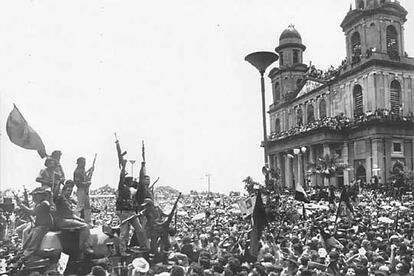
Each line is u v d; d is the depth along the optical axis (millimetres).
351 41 77875
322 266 11102
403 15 73062
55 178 13406
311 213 30438
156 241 14703
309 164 70500
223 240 17000
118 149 15141
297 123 93500
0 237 21234
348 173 73062
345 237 18391
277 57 16391
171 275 8969
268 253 12500
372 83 70688
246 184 26797
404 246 12516
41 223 12398
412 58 72250
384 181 66375
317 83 86062
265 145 16453
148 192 15445
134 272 10492
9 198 25438
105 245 13922
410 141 69438
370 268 11312
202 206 49656
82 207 16969
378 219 24922
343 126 74000
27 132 14273
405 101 71562
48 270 11930
